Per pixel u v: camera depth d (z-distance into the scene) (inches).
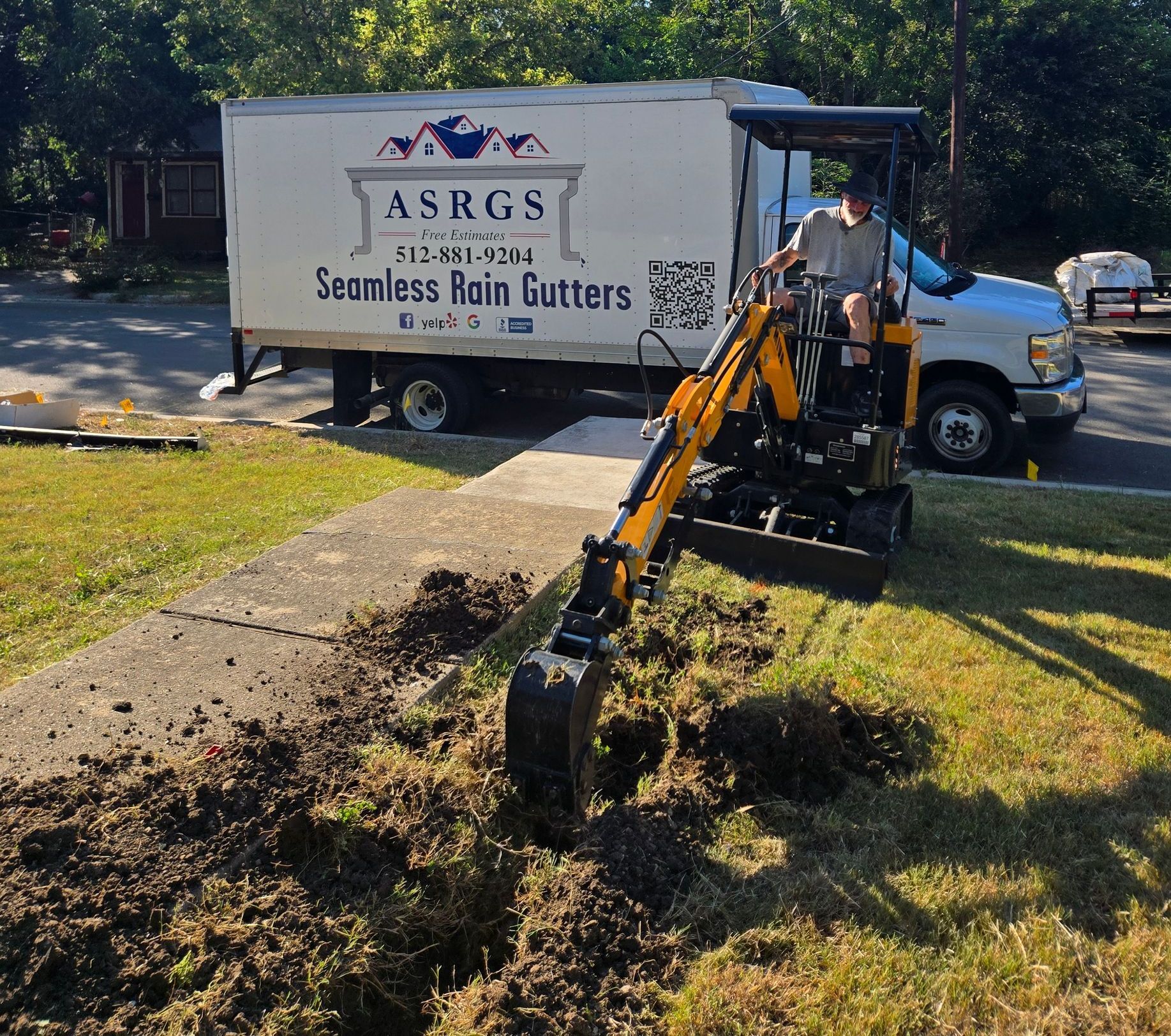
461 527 270.1
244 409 507.5
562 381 430.6
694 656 209.6
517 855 147.9
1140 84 1190.3
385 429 450.6
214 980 118.3
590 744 146.6
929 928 135.3
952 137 837.2
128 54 1255.5
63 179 1569.9
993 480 362.9
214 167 1344.7
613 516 280.4
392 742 166.9
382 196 424.2
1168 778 169.2
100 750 156.9
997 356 376.5
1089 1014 121.6
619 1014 122.4
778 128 262.1
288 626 206.2
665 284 394.3
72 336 752.3
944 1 1087.6
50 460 373.7
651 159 384.8
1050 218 1267.2
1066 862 147.9
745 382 222.5
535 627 215.5
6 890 123.9
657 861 146.2
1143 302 724.0
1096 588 255.6
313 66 928.3
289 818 141.0
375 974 127.2
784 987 125.2
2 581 246.8
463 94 402.9
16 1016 110.5
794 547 254.2
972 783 168.1
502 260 413.4
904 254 388.8
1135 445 430.0
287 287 447.2
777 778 169.2
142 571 256.1
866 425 259.4
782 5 1120.2
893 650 217.3
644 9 1223.5
